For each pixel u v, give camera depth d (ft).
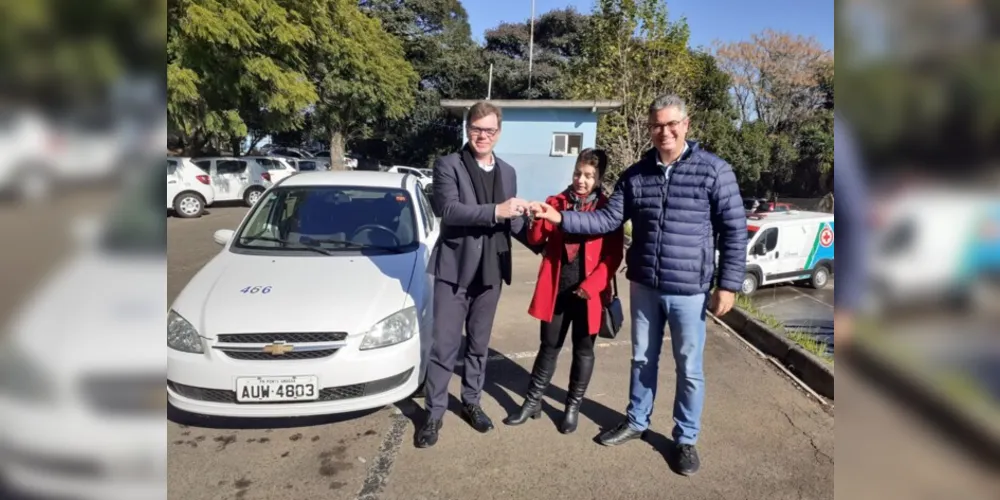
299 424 9.94
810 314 28.71
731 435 9.77
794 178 91.09
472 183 8.78
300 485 8.19
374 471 8.56
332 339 8.98
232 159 50.72
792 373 12.56
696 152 8.28
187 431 9.62
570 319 9.73
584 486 8.25
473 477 8.45
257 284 10.09
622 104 39.14
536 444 9.41
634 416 9.40
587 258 9.25
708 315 17.21
